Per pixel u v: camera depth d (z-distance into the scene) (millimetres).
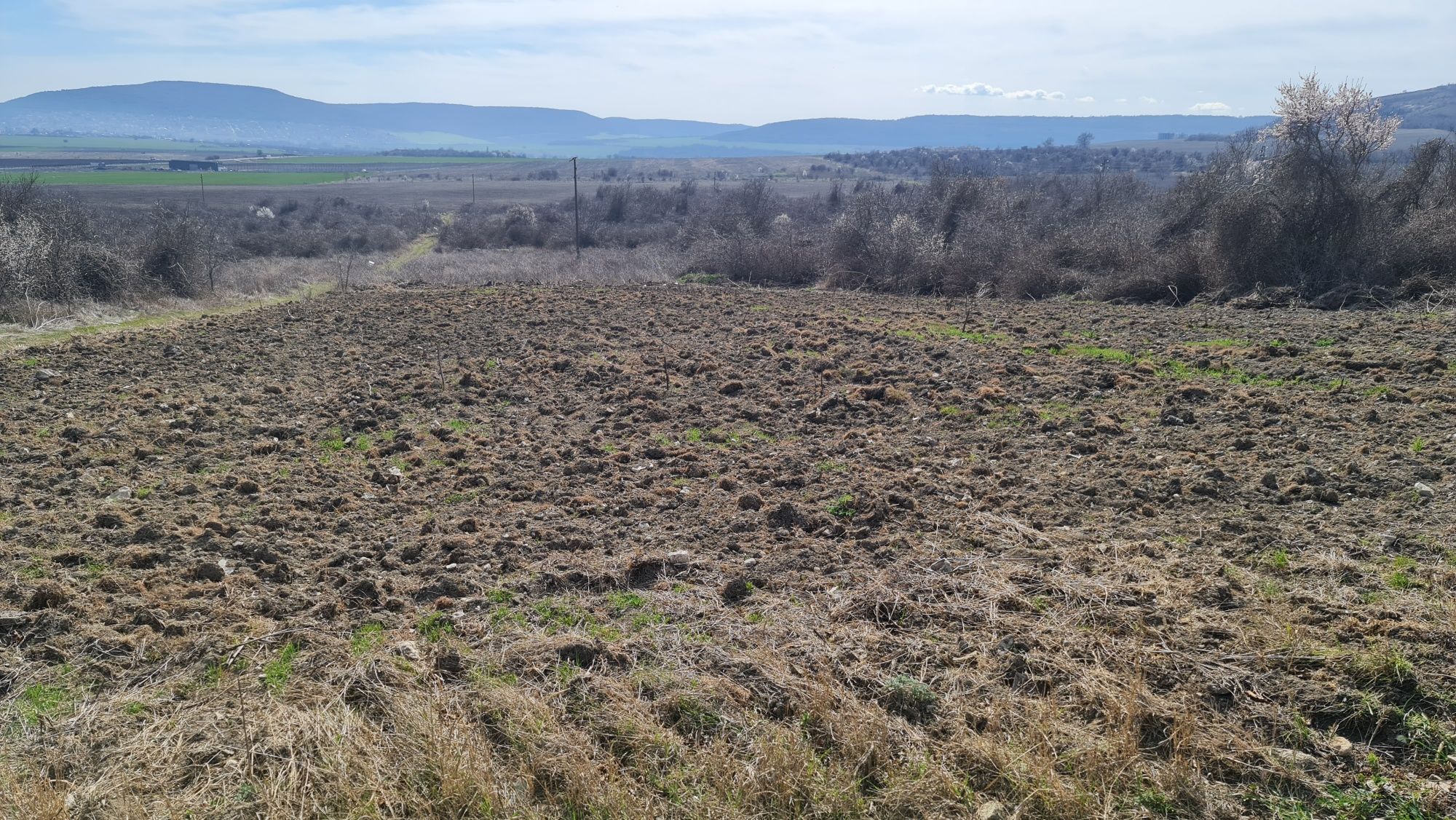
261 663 4453
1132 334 12539
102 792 3523
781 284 23016
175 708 4125
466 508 6559
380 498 6789
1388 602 4535
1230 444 7305
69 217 20219
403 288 21422
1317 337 11344
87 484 6984
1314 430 7492
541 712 3967
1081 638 4457
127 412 9172
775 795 3514
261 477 7246
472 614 4969
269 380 10844
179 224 21234
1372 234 15727
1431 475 6191
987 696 4109
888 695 4105
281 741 3809
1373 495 6008
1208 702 3951
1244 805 3453
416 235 43625
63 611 4914
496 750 3836
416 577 5414
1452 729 3639
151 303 18500
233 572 5461
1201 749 3678
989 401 9102
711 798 3512
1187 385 9133
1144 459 7047
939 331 13359
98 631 4691
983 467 7117
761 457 7629
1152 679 4129
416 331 14102
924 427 8375
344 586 5289
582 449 7945
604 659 4410
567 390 10281
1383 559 5078
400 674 4270
